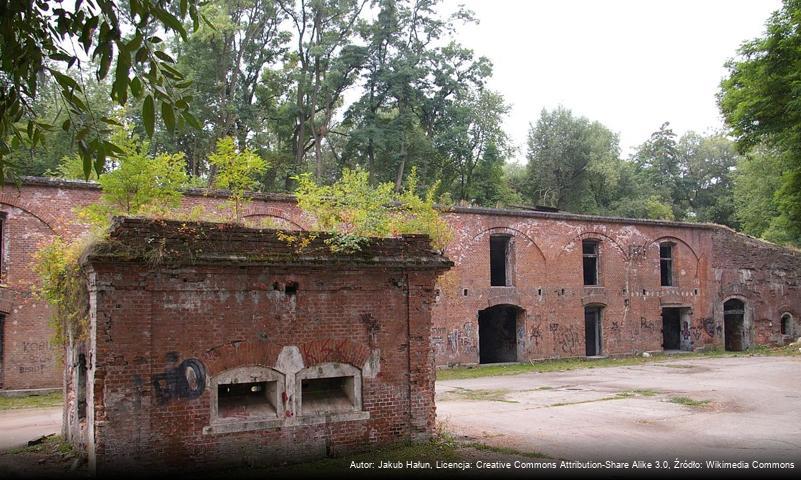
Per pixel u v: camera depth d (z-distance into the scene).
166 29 5.64
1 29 5.60
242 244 10.12
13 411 17.78
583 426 14.31
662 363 30.50
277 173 44.06
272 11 40.53
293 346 10.40
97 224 12.80
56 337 13.09
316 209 13.05
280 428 10.16
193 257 9.57
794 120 26.73
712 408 16.83
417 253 11.54
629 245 34.53
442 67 45.22
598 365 30.05
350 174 13.90
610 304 33.59
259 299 10.21
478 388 22.36
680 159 65.31
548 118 56.44
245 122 40.44
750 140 28.95
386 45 43.97
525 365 29.98
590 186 57.53
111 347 9.09
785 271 39.31
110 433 8.96
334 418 10.61
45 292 13.41
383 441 11.04
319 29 43.31
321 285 10.73
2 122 6.31
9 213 20.45
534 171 56.59
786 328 39.09
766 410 16.44
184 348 9.59
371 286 11.17
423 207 16.56
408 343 11.41
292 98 45.44
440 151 46.44
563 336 32.03
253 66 42.75
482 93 48.56
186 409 9.51
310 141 47.28
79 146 5.97
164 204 13.84
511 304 30.67
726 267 37.44
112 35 5.44
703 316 36.41
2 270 20.36
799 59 25.73
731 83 29.14
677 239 36.12
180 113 5.82
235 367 9.94
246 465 9.85
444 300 28.80
